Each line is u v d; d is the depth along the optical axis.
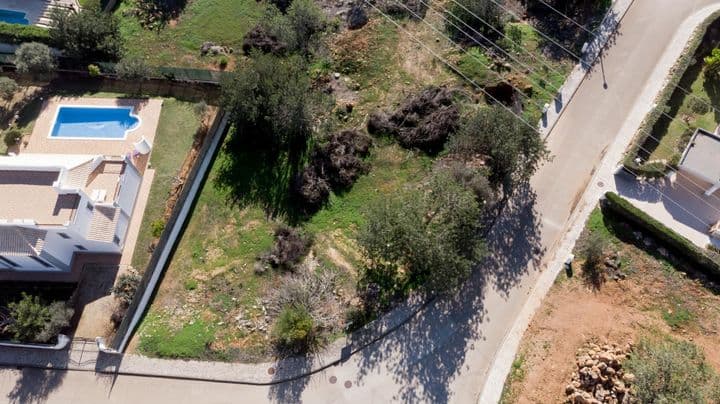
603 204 43.72
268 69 47.25
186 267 44.12
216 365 39.81
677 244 40.41
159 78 52.88
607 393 34.94
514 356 38.16
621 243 42.03
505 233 43.22
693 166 42.97
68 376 40.50
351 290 41.81
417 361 39.03
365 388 38.47
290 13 54.62
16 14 58.00
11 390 40.38
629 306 39.28
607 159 45.75
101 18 53.25
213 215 46.34
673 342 37.25
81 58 53.31
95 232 42.19
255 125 48.31
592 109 48.03
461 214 38.97
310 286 41.72
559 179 45.16
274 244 44.16
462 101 48.88
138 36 57.03
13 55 53.94
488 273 41.72
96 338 40.50
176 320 41.81
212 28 56.97
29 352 41.34
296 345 39.88
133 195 46.41
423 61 51.69
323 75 51.91
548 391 36.22
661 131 46.94
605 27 51.69
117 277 43.47
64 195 41.09
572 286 40.41
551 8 53.56
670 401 32.22
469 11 52.31
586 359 36.38
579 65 50.16
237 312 41.59
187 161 48.56
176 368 39.97
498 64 50.53
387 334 40.12
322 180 46.16
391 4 54.66
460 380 38.16
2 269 44.09
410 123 48.06
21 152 50.28
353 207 45.53
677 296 39.53
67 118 52.38
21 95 53.78
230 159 48.84
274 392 38.81
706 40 50.34
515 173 44.88
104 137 50.97
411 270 42.06
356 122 49.44
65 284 43.59
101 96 53.28
